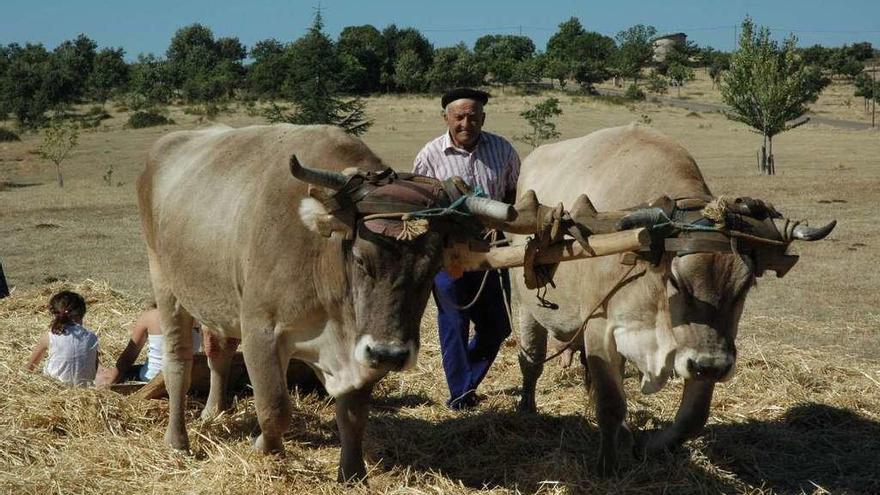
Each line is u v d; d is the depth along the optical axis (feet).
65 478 19.25
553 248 17.93
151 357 25.81
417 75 310.86
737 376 27.61
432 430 23.48
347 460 19.25
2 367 25.71
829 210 73.26
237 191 19.94
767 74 116.67
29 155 140.56
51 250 55.93
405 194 17.10
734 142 160.45
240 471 19.25
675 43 465.47
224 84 275.80
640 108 240.53
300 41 117.60
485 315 25.72
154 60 321.52
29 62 355.77
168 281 21.74
